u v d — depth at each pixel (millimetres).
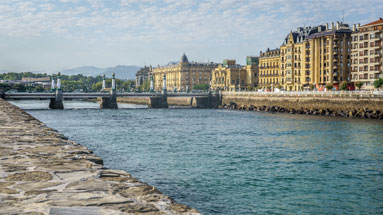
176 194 27656
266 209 24703
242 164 38781
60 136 16172
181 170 35781
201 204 25391
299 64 164625
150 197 7078
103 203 6664
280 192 28594
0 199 6781
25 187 7578
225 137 61719
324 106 123375
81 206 6480
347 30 147500
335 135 63875
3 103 48625
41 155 11180
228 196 27375
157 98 184000
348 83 136125
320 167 37469
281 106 144500
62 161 10273
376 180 32375
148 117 111812
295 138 60062
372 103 106312
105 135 64312
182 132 69438
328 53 148250
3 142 13680
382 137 60719
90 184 7891
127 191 7449
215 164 38750
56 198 6902
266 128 76875
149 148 49719
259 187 29922
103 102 171500
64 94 156875
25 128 18719
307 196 27688
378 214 24047
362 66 133500
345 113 112000
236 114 128250
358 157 42844
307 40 158125
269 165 38312
